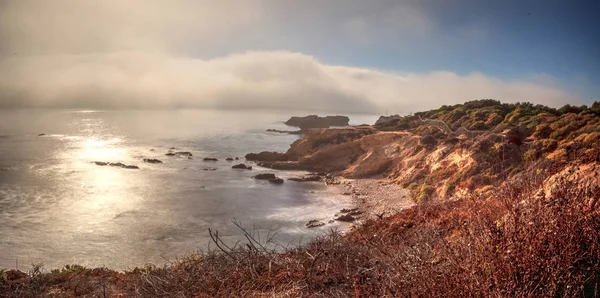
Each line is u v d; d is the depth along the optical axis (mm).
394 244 8234
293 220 37844
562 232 5070
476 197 10227
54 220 37688
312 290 6633
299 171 64250
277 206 43469
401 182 50312
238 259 8320
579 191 5938
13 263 26438
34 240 31734
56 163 74500
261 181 57469
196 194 49219
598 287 4613
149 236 32875
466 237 6219
